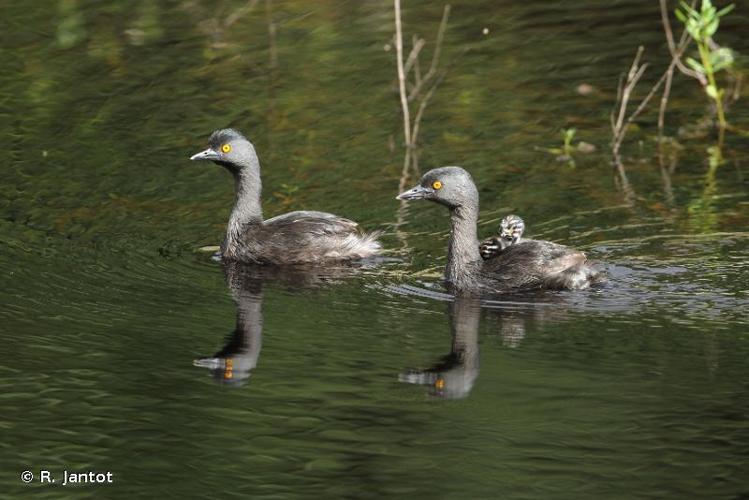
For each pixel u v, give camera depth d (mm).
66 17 25500
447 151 20156
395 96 22125
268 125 21062
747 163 19578
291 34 24797
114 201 18703
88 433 12211
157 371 13547
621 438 12031
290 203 18578
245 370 13555
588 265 15812
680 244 16844
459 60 23438
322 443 12008
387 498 11016
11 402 12820
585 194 18641
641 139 20578
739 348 13852
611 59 23391
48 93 22297
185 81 22719
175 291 15938
